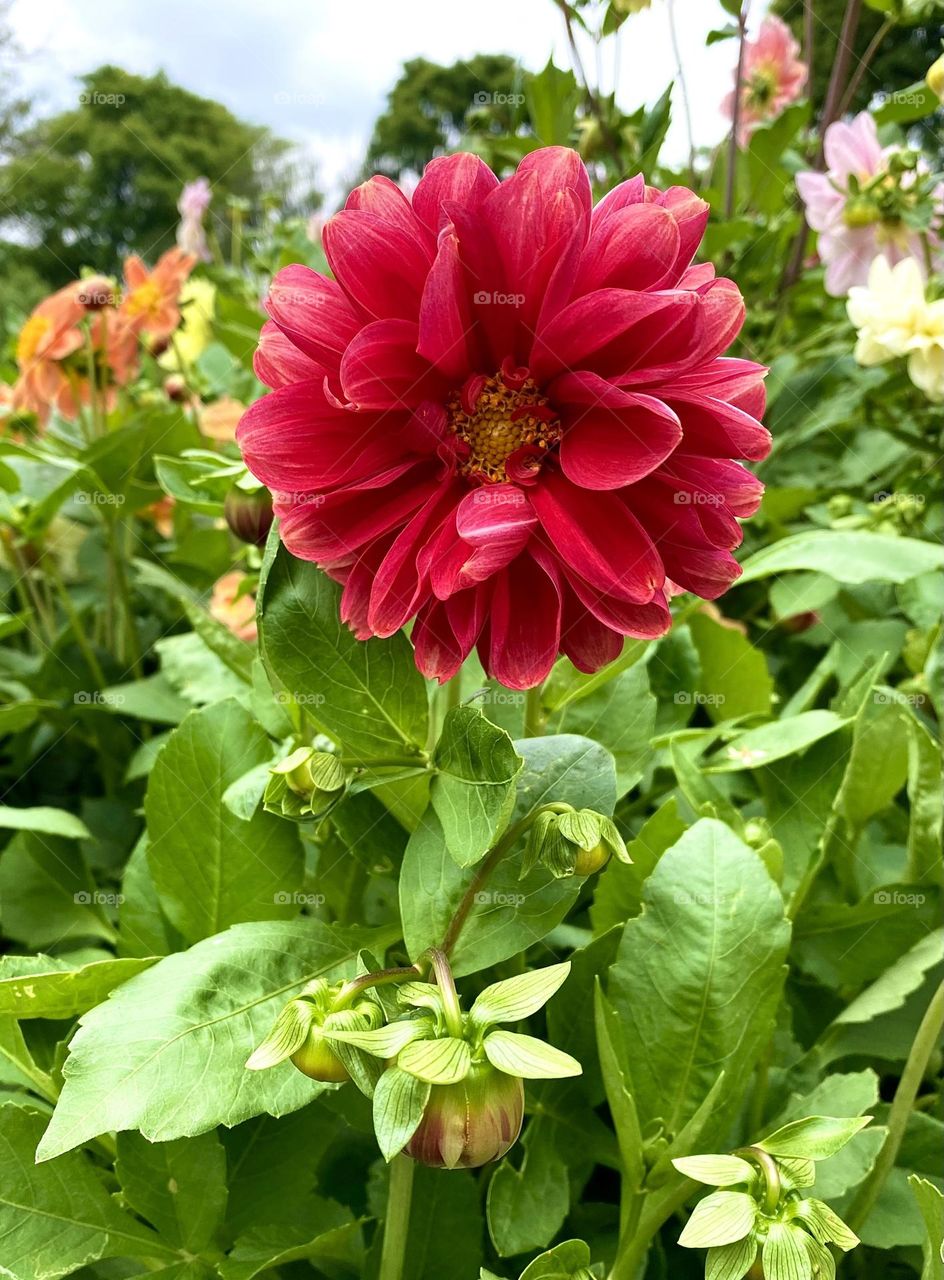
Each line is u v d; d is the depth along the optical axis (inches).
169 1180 9.7
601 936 10.9
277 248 28.5
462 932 9.4
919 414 21.3
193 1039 9.0
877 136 23.1
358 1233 10.8
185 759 11.9
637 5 19.5
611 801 9.9
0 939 18.0
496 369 9.2
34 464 21.4
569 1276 8.7
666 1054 10.3
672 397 8.7
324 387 8.7
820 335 24.3
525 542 8.5
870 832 16.1
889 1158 10.6
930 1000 12.5
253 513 12.7
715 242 21.4
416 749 10.3
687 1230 7.5
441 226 8.6
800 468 23.6
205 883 11.8
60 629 25.4
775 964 10.2
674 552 9.3
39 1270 9.2
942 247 21.1
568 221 8.4
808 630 20.4
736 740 14.5
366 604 9.3
